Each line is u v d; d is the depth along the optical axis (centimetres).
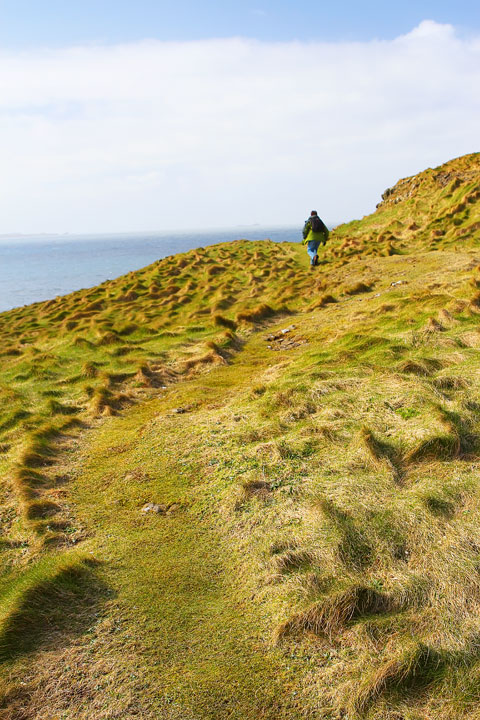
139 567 498
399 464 595
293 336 1320
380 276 1752
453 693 333
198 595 457
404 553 459
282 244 3322
